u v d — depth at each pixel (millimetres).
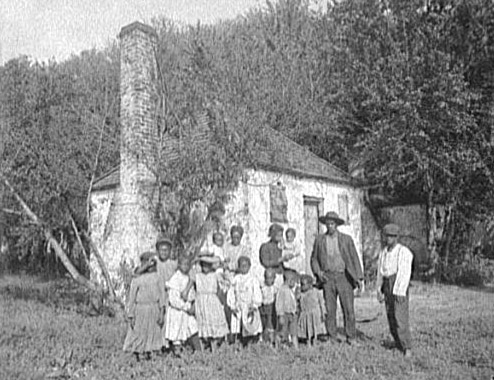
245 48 16594
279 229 9703
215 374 6848
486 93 17625
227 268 9047
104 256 13219
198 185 12438
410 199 20812
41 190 13078
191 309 8273
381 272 8305
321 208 17016
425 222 20422
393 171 18422
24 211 13102
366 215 20453
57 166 13250
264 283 9281
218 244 9180
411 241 20062
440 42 17766
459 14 17625
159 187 12773
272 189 14844
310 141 20797
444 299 14523
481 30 17328
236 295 9000
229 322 8969
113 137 14461
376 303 14125
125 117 13273
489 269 18766
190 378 6586
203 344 8719
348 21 19953
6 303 13797
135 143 13102
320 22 21328
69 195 13703
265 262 9398
